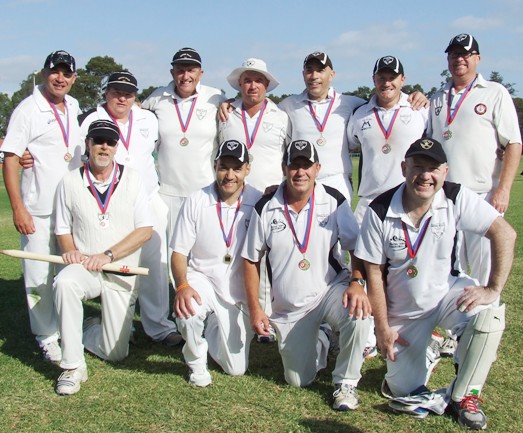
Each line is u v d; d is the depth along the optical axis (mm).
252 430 3613
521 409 3896
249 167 4570
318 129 5621
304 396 4129
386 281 4070
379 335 4008
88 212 4516
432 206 3842
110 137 4395
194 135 5566
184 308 4133
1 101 83000
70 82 4855
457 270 4129
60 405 3961
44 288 4871
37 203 4820
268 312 5484
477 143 5105
